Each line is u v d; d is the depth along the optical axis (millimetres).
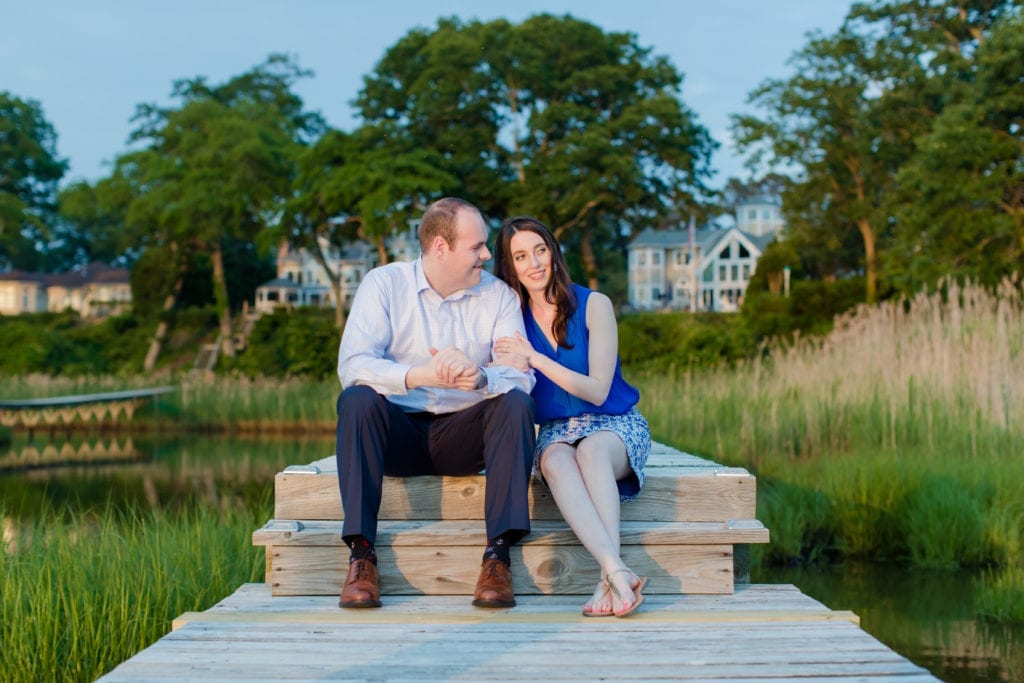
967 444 9547
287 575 3326
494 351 3494
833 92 32062
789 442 10688
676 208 38312
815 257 43969
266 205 37688
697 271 65688
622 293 65562
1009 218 24609
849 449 10227
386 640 2789
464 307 3607
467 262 3492
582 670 2520
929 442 9555
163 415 25469
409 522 3516
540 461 3400
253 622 2971
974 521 7867
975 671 5164
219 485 13430
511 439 3219
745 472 3619
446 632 2869
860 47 32281
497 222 38781
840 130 33531
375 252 38375
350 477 3195
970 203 26078
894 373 11547
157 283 43156
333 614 3053
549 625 2945
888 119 32344
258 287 59062
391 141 35062
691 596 3324
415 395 3494
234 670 2514
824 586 7148
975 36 32500
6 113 52062
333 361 31828
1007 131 26766
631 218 38344
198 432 24578
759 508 8555
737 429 11672
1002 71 25922
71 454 18750
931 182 25297
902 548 8266
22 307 67188
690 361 22750
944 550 7812
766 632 2867
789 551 8062
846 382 11875
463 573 3324
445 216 3488
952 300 13125
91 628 4590
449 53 35344
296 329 32438
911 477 8516
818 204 35531
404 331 3580
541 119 35094
